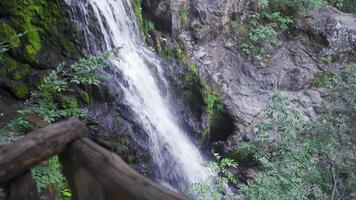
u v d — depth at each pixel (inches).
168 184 296.5
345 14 540.1
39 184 159.6
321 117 285.1
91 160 78.2
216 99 386.0
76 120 84.7
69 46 272.7
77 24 278.1
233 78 415.2
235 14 432.8
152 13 375.9
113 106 277.4
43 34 264.4
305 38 464.1
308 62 450.9
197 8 402.3
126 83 297.6
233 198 231.5
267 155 258.5
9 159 73.4
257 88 417.1
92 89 268.5
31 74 250.4
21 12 256.4
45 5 267.1
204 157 365.4
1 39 243.3
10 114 222.4
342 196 271.4
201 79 380.8
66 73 180.9
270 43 445.4
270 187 225.6
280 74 433.7
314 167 261.4
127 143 267.1
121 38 322.0
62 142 80.3
